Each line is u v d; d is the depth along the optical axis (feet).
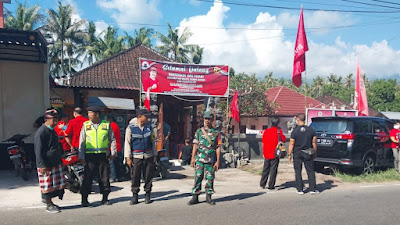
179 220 16.01
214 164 19.60
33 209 17.79
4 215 16.57
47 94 33.09
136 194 19.24
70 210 17.70
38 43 30.73
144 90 34.63
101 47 143.02
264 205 19.47
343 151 29.55
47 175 16.93
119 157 26.78
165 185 25.52
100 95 48.55
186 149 37.45
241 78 91.81
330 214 17.61
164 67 35.47
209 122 19.53
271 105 91.50
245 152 40.96
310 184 23.20
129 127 18.97
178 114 56.85
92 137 18.29
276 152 24.07
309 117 46.01
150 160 19.35
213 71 37.58
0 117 31.17
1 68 31.24
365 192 23.99
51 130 17.20
